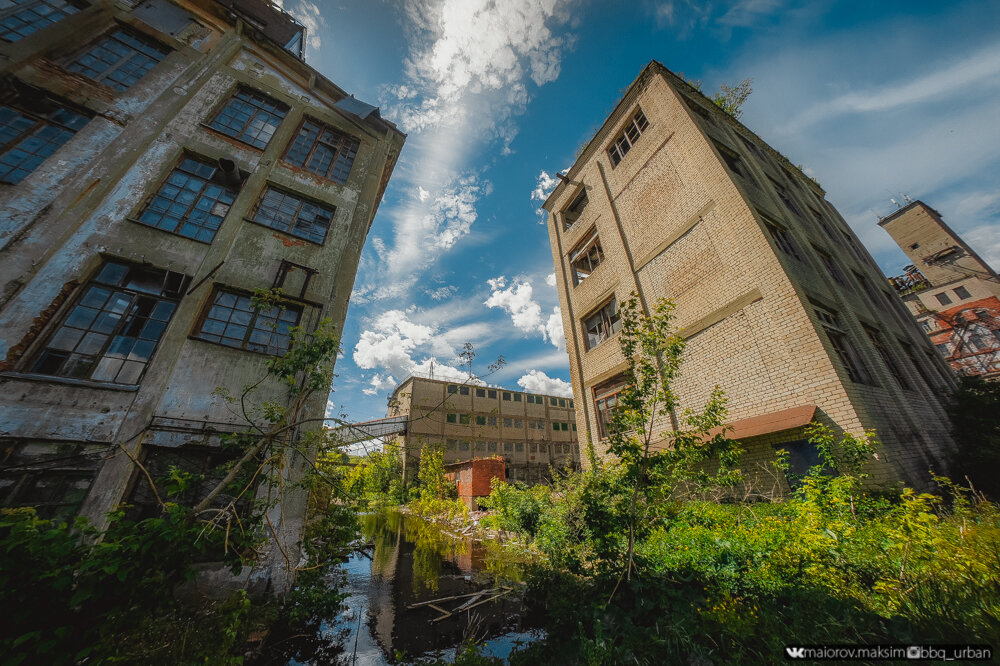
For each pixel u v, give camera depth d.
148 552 3.17
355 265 8.89
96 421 5.10
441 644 4.15
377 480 27.22
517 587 6.17
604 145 14.84
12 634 2.56
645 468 4.68
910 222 29.30
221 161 7.86
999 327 23.84
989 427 7.29
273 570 5.46
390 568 7.60
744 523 5.56
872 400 6.90
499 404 37.81
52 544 2.78
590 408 12.71
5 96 6.52
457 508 15.62
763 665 2.79
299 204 9.15
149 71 8.41
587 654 3.17
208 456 5.81
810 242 10.58
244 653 3.84
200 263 6.93
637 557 4.68
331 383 6.92
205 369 6.15
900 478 6.02
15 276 5.34
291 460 6.14
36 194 5.96
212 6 10.16
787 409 7.05
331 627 4.59
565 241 16.14
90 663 2.62
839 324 8.43
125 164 6.99
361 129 11.41
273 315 7.44
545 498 9.47
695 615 3.60
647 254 11.38
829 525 4.13
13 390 4.78
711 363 8.83
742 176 10.73
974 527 3.37
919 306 27.44
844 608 3.04
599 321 13.48
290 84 10.80
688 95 12.74
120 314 6.06
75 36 7.73
